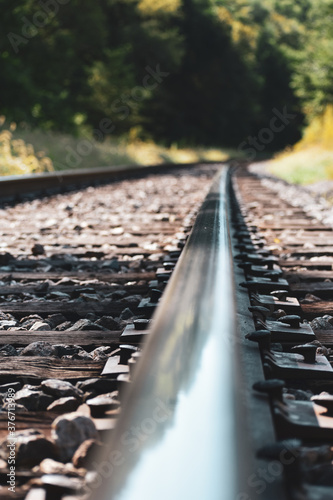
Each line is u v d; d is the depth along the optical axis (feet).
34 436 4.34
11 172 39.60
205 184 42.60
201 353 3.23
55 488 3.61
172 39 134.31
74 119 87.92
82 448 4.07
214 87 181.47
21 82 71.97
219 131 189.78
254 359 5.36
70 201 28.27
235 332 3.98
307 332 6.94
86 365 6.50
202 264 5.47
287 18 318.65
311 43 151.94
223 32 179.11
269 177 54.29
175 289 4.53
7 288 10.92
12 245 15.67
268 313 7.72
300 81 155.12
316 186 44.06
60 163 55.01
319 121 90.38
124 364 6.17
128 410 2.81
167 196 31.45
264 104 232.12
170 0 135.33
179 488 2.02
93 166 62.23
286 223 19.39
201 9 175.73
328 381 5.78
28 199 28.58
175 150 123.75
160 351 3.22
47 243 15.89
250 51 201.87
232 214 17.74
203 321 3.69
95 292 10.73
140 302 8.84
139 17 134.72
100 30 98.58
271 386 4.22
